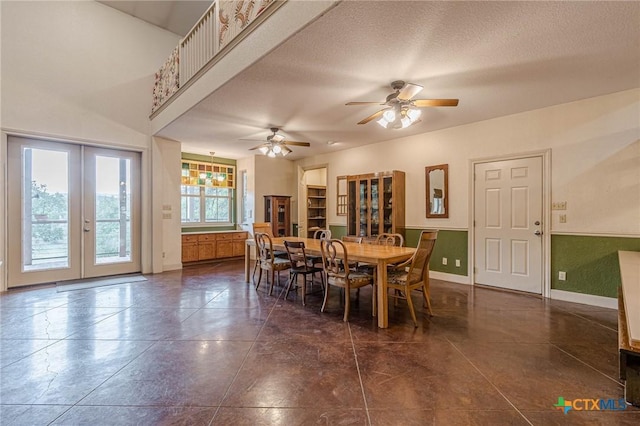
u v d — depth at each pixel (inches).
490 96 140.8
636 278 90.0
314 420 65.2
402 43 96.1
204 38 148.3
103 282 190.7
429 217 202.8
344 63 109.2
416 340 105.7
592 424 63.7
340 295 164.4
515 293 165.2
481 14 81.6
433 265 202.4
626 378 69.9
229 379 81.0
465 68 112.6
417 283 129.6
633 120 133.3
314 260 173.2
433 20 84.0
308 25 87.0
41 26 177.6
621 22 84.8
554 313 133.0
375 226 219.1
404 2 76.9
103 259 207.5
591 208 144.0
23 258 176.9
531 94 138.5
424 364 89.0
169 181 229.1
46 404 70.5
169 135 215.2
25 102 171.9
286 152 203.6
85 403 70.9
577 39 93.6
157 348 99.3
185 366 87.8
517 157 166.1
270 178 296.0
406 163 214.7
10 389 76.5
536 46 97.9
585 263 145.9
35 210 181.0
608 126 138.9
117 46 205.5
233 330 114.7
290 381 80.0
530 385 78.1
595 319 125.3
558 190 153.0
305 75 118.5
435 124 185.9
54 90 181.6
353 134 208.8
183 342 104.0
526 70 114.7
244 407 69.5
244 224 305.4
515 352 96.4
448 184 193.9
